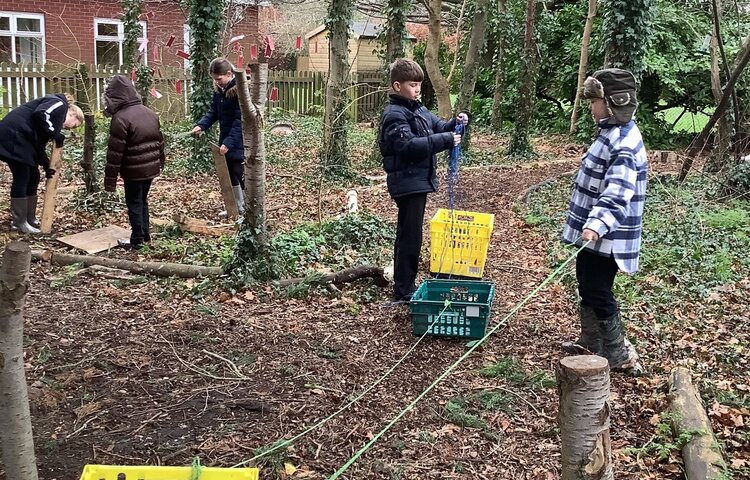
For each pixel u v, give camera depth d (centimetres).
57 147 763
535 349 508
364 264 639
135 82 1454
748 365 507
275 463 346
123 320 518
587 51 1934
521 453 371
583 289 477
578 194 465
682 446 372
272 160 1373
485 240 675
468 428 393
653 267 729
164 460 345
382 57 1412
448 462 358
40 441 354
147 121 695
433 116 590
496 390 438
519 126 1627
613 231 441
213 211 934
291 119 1972
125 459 345
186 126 1641
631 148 437
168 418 385
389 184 562
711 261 742
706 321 593
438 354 493
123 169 694
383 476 344
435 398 425
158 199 996
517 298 633
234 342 489
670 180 1197
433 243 688
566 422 227
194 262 674
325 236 769
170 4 2136
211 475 263
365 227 786
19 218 756
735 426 409
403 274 580
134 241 716
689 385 431
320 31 2645
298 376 444
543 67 2166
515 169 1448
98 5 2089
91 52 2109
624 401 436
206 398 409
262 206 604
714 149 1277
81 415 382
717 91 1198
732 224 916
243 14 2266
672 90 1873
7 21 1980
